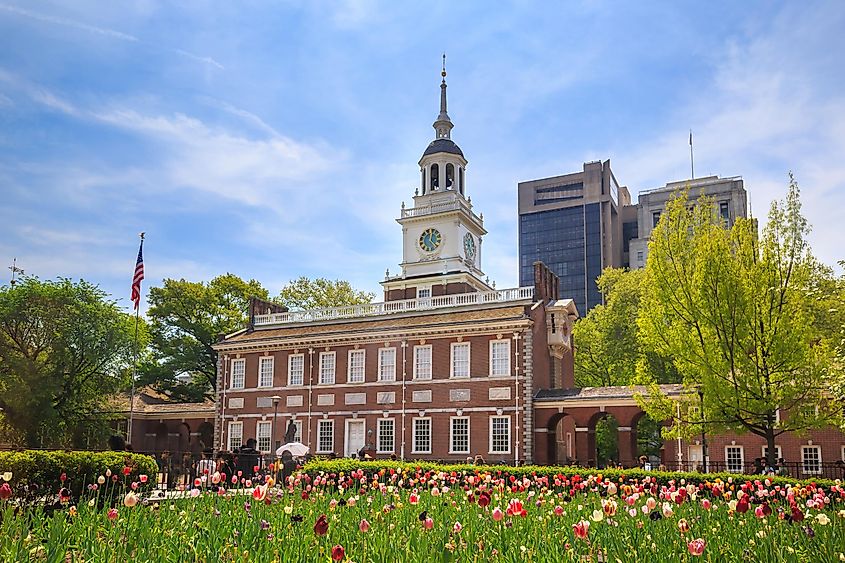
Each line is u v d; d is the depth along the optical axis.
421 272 79.31
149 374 85.56
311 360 65.94
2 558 9.61
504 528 13.20
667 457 53.50
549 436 56.50
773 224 36.84
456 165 82.75
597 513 11.16
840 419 35.22
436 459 58.75
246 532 12.59
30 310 61.66
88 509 14.13
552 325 62.94
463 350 59.88
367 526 10.65
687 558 10.80
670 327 38.69
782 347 34.97
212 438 76.75
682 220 39.75
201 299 88.12
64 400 63.22
